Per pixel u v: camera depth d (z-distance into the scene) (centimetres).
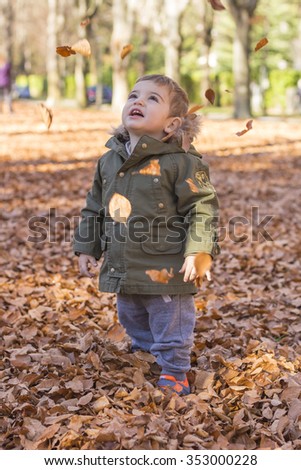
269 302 670
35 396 445
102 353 495
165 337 455
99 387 455
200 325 576
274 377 472
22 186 1327
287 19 6128
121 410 425
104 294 681
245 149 2073
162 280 398
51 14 4447
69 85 6869
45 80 7319
